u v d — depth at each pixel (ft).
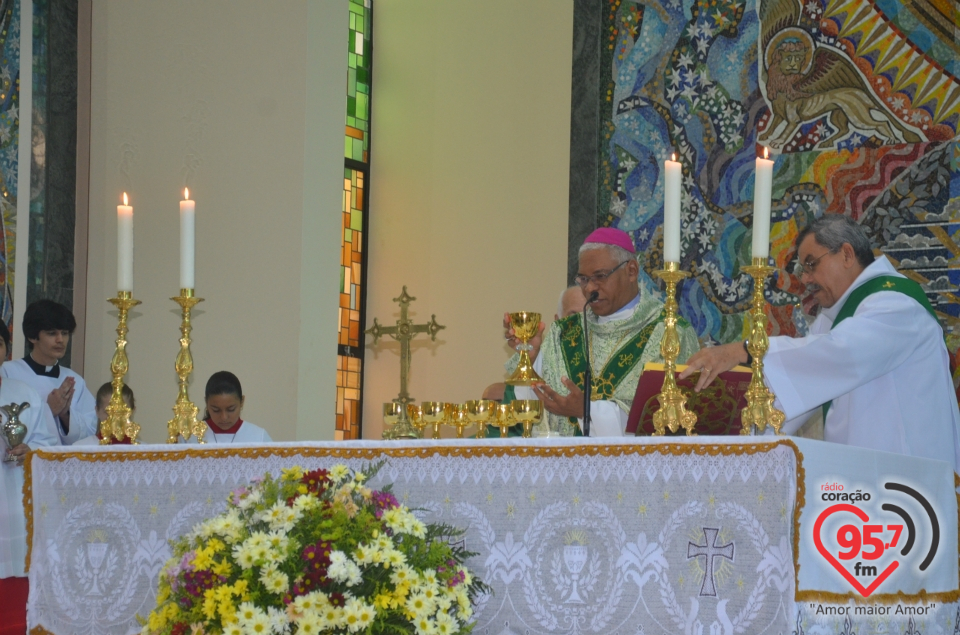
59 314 20.26
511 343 16.16
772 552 9.21
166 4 23.76
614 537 9.73
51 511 11.49
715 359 10.95
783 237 21.03
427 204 27.94
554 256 25.02
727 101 22.03
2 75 23.76
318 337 21.70
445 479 10.24
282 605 9.09
